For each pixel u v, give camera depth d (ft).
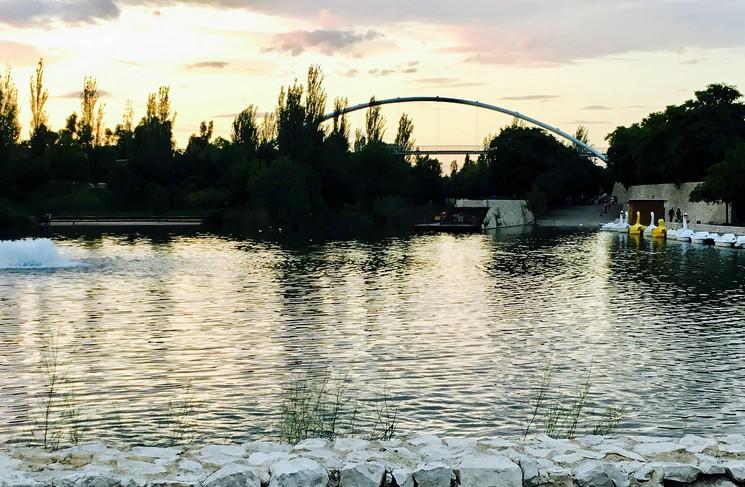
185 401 72.90
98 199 500.33
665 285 166.20
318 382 80.28
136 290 157.17
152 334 107.65
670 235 333.01
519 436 62.23
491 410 69.92
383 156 503.61
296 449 46.37
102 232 371.35
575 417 67.21
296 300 142.51
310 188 454.40
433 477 41.37
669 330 111.04
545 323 117.19
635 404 72.02
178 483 40.24
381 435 61.93
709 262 221.25
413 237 347.36
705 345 99.81
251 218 425.28
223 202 505.25
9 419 67.05
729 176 336.70
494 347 98.58
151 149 541.75
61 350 96.63
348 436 61.41
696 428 64.75
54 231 377.71
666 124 452.76
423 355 93.50
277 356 92.84
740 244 278.46
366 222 458.09
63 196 496.23
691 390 77.00
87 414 68.69
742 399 73.72
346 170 494.59
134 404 71.87
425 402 72.49
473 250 270.26
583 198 603.26
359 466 41.75
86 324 116.06
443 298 145.48
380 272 194.08
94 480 39.81
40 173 488.85
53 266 207.31
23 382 80.07
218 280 175.32
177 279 177.27
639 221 416.87
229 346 98.94
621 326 114.52
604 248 281.13
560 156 550.77
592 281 174.50
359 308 132.36
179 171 538.88
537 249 276.00
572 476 42.19
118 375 83.25
